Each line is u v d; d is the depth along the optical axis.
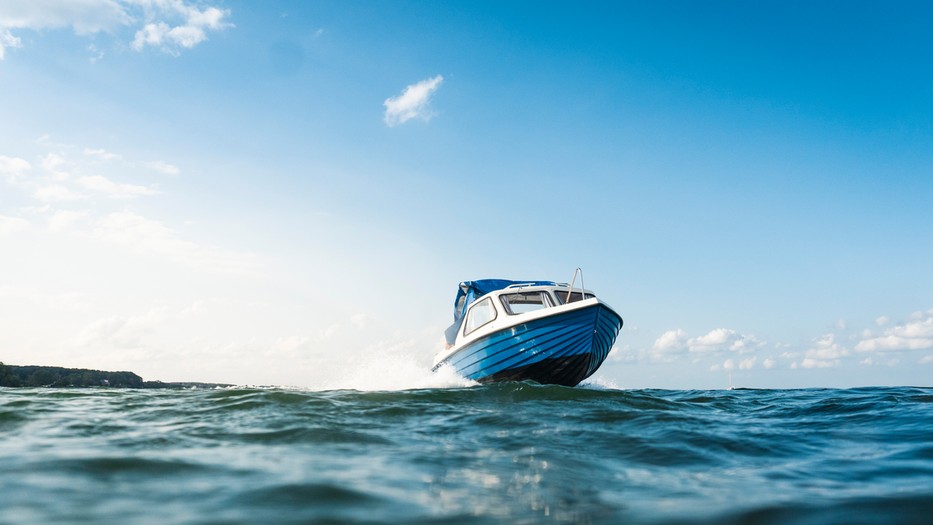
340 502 2.38
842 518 2.18
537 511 2.32
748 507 2.36
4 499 2.29
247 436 4.19
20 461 3.06
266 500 2.37
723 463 3.45
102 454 3.31
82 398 6.82
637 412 5.85
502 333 12.12
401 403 6.52
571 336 11.62
